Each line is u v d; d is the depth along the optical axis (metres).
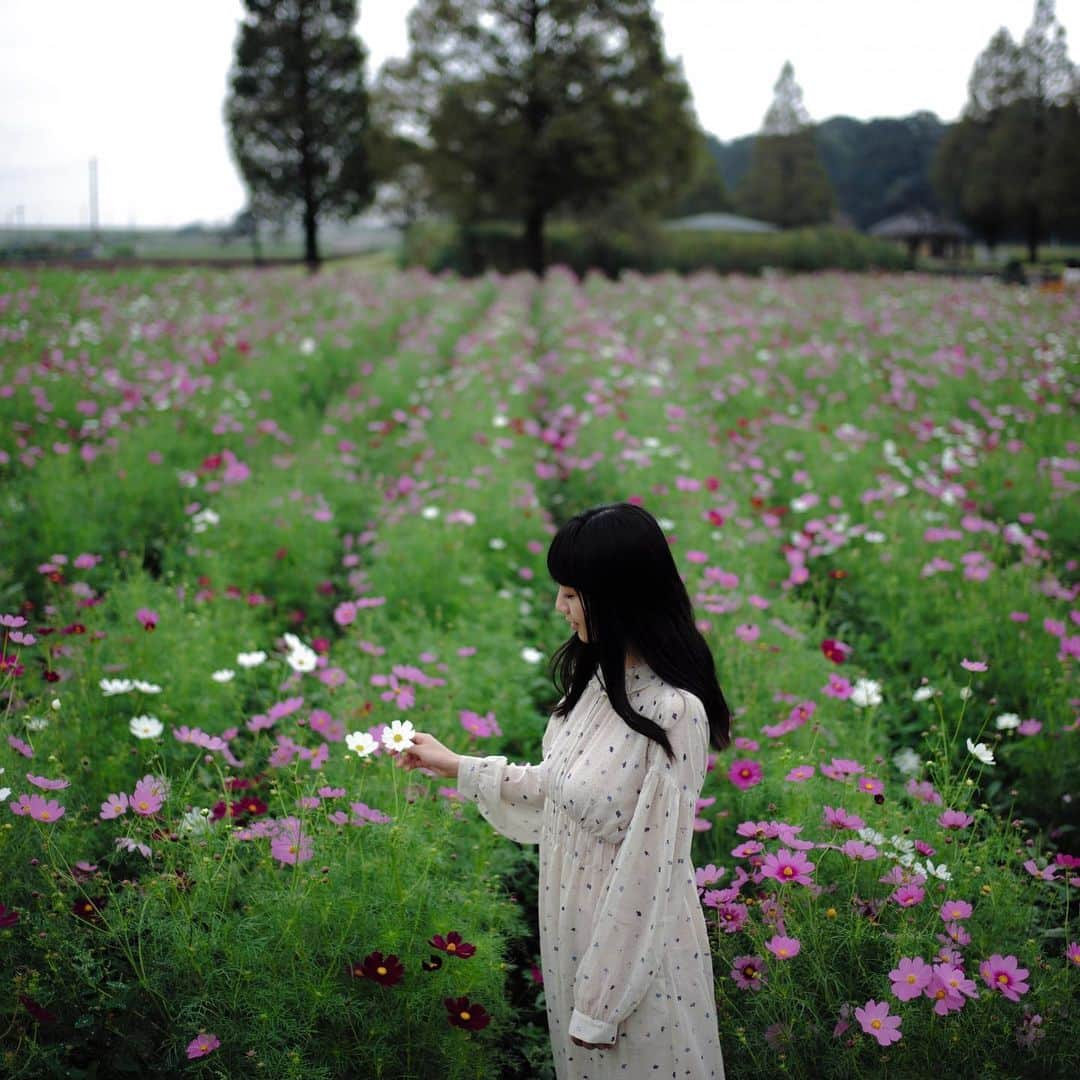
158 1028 2.03
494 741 3.24
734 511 5.45
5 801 2.22
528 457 6.75
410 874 2.14
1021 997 2.04
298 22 28.64
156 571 5.09
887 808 2.48
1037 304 15.13
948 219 51.06
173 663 3.27
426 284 18.78
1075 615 3.93
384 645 3.96
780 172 47.84
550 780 1.89
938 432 7.18
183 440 6.49
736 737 3.15
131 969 2.11
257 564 4.64
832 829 2.31
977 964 2.10
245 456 6.59
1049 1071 1.96
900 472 6.40
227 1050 1.89
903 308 14.38
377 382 8.70
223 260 33.84
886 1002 1.98
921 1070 1.92
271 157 29.44
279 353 9.59
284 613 4.54
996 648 3.91
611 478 6.46
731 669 3.58
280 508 5.00
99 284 15.02
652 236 32.16
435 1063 2.01
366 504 5.95
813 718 3.11
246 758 2.87
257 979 1.96
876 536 4.86
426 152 28.45
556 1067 1.93
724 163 83.81
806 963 2.08
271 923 2.03
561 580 1.83
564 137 27.14
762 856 2.30
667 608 1.79
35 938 1.98
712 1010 1.86
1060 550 5.51
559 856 1.89
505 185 28.39
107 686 2.85
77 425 6.93
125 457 5.70
